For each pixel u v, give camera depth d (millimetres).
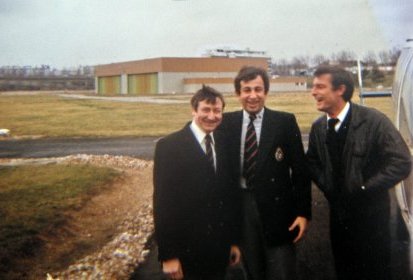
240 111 2152
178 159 1939
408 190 2490
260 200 2076
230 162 2092
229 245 2051
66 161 3598
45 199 3141
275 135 2064
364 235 2168
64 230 2992
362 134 2049
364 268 2225
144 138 3713
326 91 2078
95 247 2844
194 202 1957
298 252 2643
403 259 2334
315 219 2920
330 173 2135
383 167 2035
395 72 2779
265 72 2096
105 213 3166
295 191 2123
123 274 2562
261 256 2172
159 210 1944
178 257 1980
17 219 2992
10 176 3416
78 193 3230
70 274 2588
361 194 2057
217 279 2051
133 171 3488
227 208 2021
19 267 2652
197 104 1928
